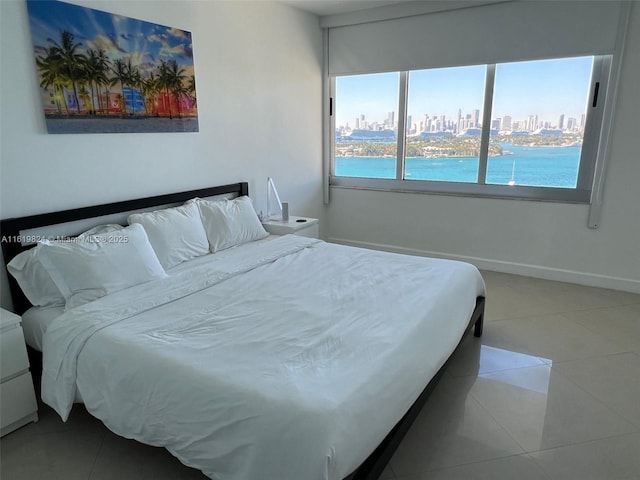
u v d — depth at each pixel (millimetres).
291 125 4301
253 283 2432
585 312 3270
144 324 1924
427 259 2889
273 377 1488
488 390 2307
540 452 1858
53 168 2434
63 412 1890
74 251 2201
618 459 1814
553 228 3883
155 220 2779
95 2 2506
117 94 2680
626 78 3344
